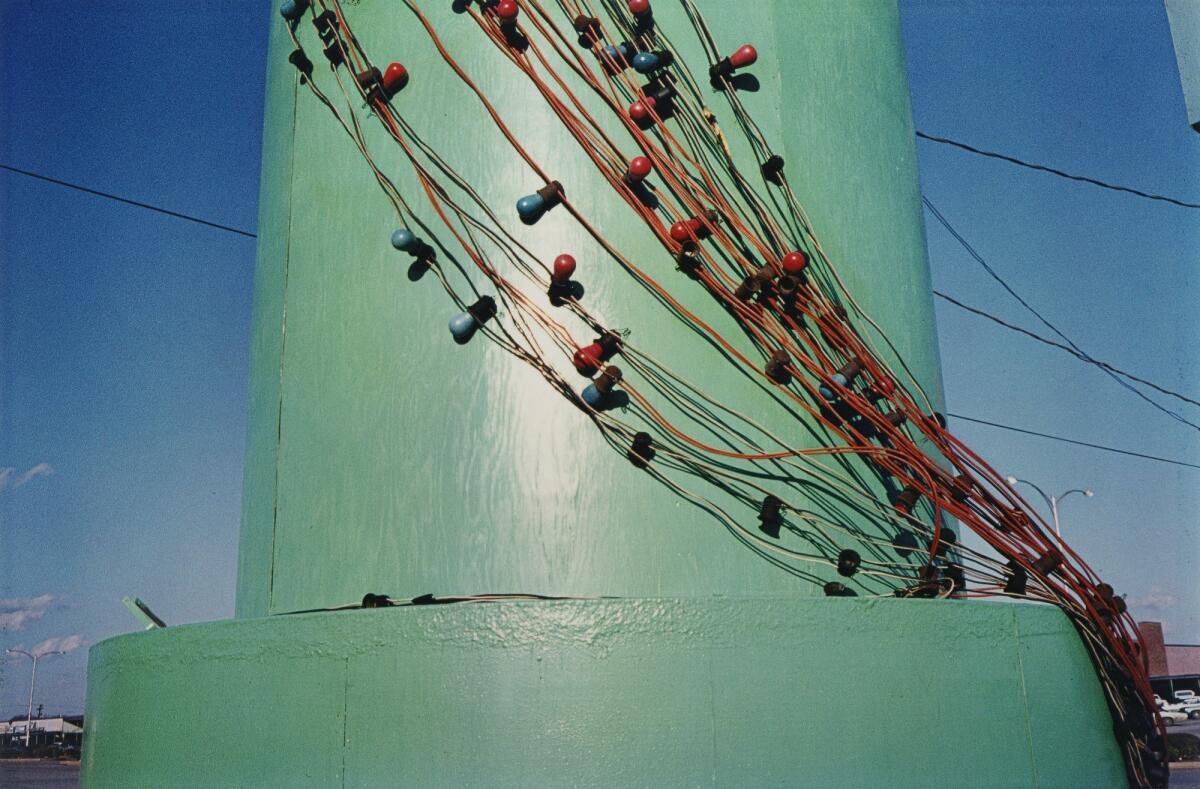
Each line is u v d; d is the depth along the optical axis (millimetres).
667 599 2947
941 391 4250
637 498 3404
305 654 3064
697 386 3549
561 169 3711
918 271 4254
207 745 3154
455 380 3545
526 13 3873
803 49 4129
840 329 3670
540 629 2920
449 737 2879
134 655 3475
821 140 4043
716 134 3811
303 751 2994
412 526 3459
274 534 3758
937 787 2961
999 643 3184
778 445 3557
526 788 2820
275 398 3920
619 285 3596
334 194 3941
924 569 3520
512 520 3387
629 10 3855
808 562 3465
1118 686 3539
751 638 2938
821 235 3914
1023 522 3621
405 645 2965
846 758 2904
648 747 2842
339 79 4051
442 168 3770
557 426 3455
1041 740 3182
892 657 3010
